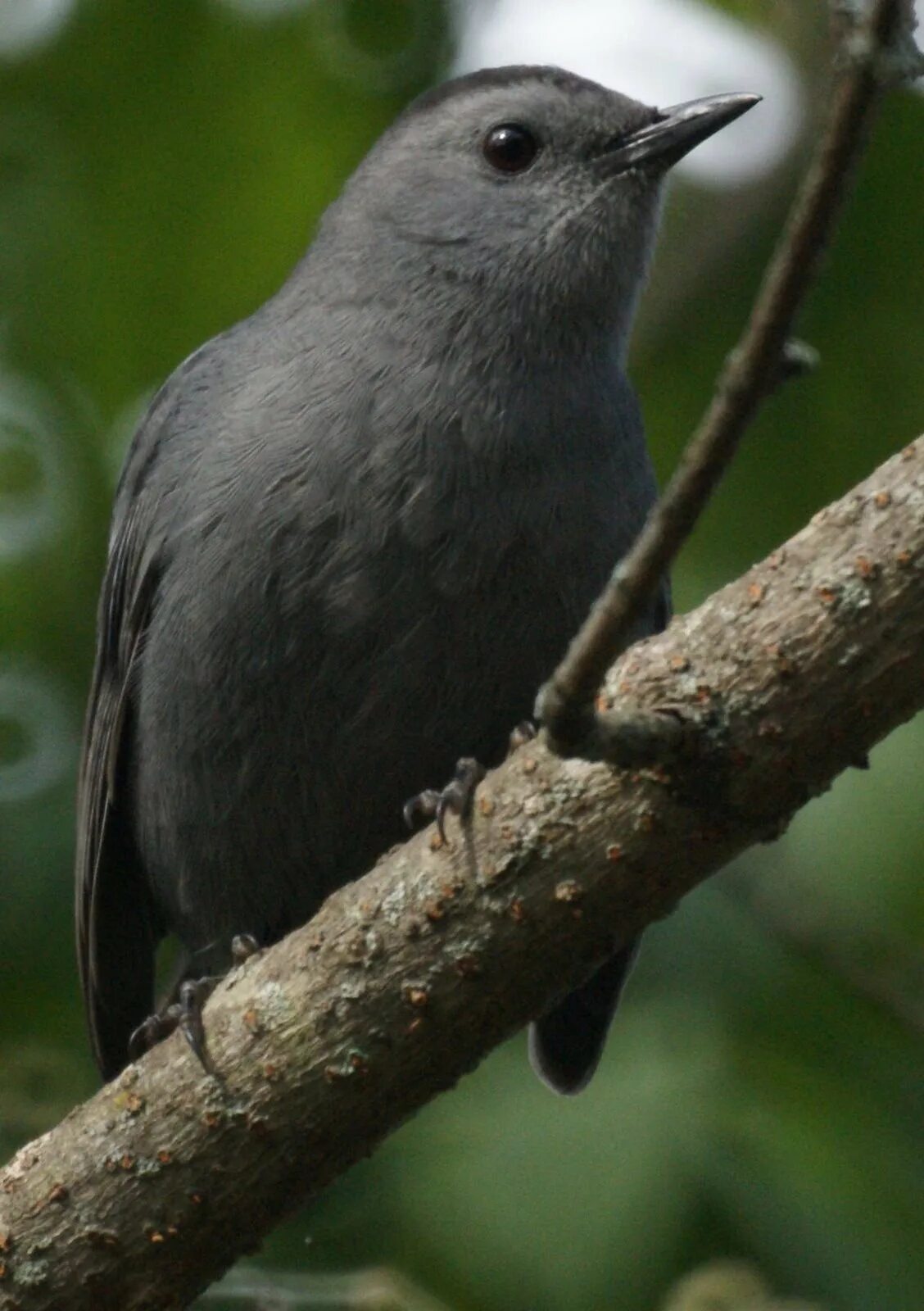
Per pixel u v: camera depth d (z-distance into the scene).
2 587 13.53
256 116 13.91
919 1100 11.48
